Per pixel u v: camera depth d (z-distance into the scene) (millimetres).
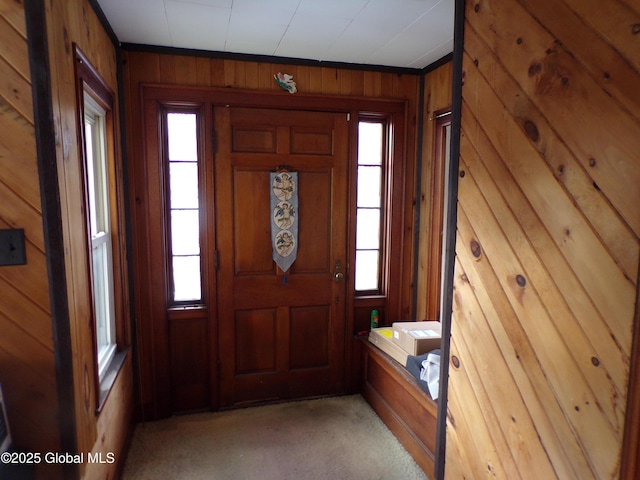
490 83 1294
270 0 1795
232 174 2537
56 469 1315
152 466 2121
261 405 2734
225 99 2451
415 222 2834
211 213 2514
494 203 1291
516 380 1223
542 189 1104
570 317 1032
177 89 2381
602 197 939
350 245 2764
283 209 2633
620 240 901
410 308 2881
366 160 2824
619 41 891
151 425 2490
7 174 1202
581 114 983
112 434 1856
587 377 990
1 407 1220
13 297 1247
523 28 1154
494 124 1281
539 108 1105
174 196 2527
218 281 2576
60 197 1267
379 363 2588
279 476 2057
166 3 1819
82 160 1501
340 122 2658
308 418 2588
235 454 2225
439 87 2551
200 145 2488
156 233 2436
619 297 907
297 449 2275
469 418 1452
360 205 2850
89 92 1729
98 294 2068
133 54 2312
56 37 1274
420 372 2141
